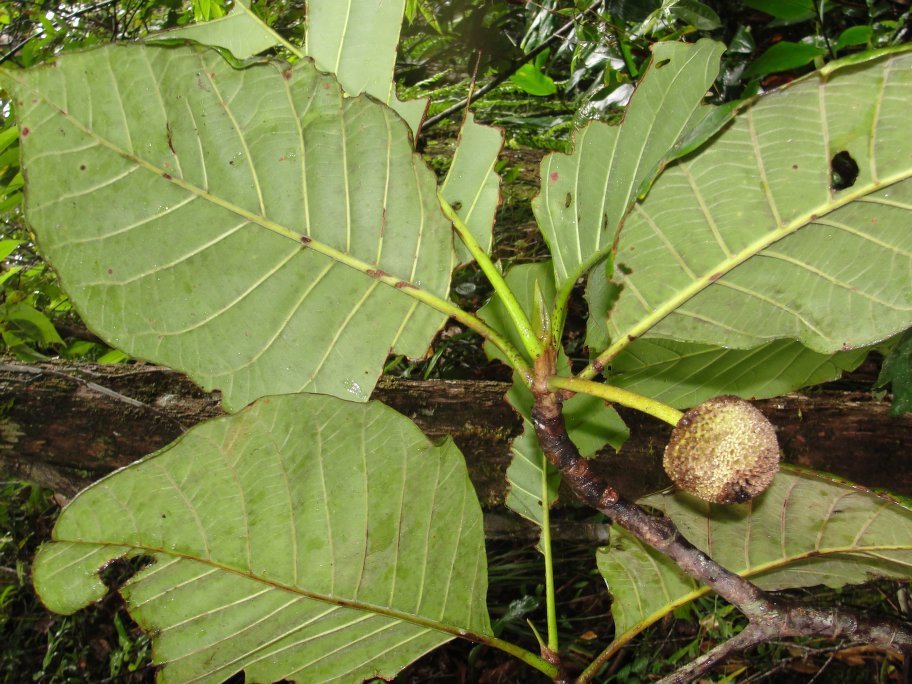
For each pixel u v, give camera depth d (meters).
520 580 1.11
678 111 0.50
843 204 0.43
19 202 0.93
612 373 0.65
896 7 0.90
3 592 1.27
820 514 0.55
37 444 0.85
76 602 0.48
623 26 0.99
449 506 0.52
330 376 0.49
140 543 0.48
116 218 0.44
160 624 0.50
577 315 1.27
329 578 0.52
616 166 0.51
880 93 0.41
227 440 0.47
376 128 0.45
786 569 0.59
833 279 0.45
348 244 0.47
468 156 0.51
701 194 0.44
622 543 0.59
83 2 1.48
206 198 0.45
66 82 0.42
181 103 0.44
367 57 0.49
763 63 0.80
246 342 0.48
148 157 0.44
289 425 0.47
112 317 0.46
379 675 0.56
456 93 1.61
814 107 0.41
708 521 0.58
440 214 0.47
